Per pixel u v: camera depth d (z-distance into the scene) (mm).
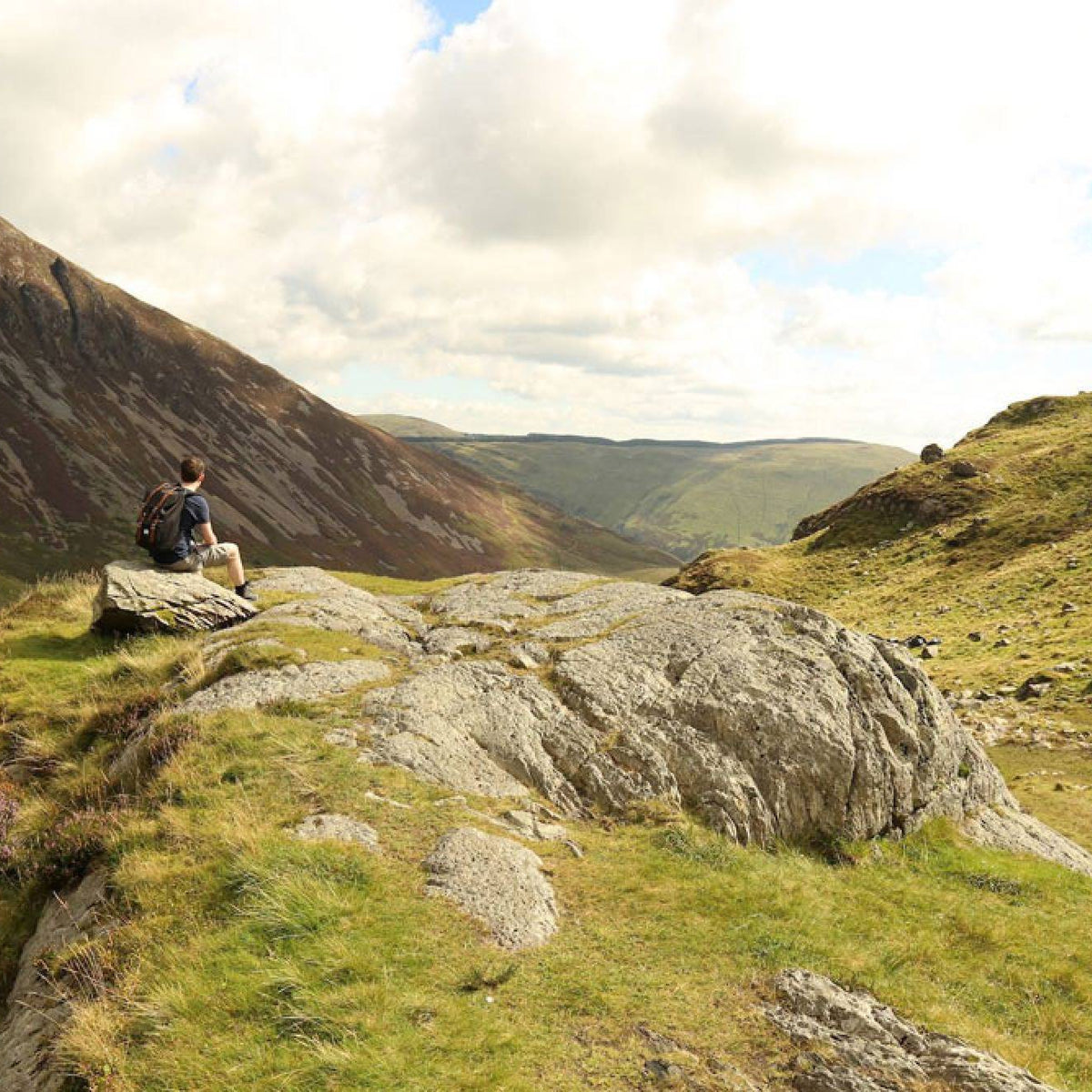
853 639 18953
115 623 18922
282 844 9594
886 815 16750
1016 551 77312
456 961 8352
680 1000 8672
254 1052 6738
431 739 13586
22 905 10492
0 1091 7285
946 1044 8844
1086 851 20797
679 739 15367
